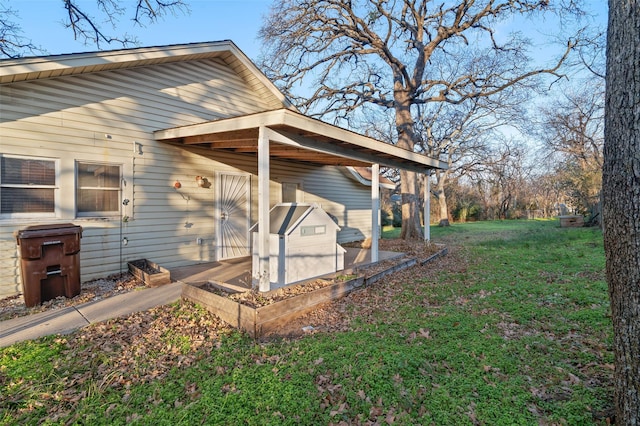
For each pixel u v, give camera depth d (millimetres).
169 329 3967
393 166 8617
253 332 3871
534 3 11859
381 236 15055
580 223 17219
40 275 4684
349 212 12773
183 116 7156
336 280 5656
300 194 10375
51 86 5379
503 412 2393
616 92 2010
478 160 23562
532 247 10430
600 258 7973
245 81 8414
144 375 2998
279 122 4582
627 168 1951
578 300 4844
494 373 2943
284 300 4270
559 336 3729
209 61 7629
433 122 23266
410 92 13156
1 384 2770
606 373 2865
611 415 2303
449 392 2654
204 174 7547
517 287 5680
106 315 4324
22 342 3521
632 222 1939
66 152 5562
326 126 5285
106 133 6016
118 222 6199
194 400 2602
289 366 3088
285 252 5266
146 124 6566
